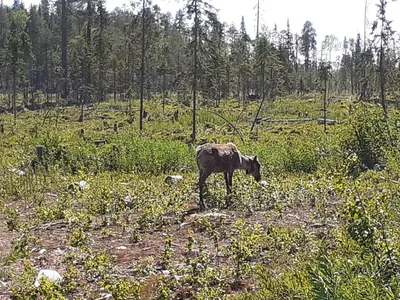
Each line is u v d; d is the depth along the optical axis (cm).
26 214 1135
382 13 3875
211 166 1146
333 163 1681
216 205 1154
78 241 838
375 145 1677
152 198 1154
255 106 5747
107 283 650
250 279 685
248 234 825
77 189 1214
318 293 452
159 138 3167
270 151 1975
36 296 623
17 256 789
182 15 3141
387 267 477
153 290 659
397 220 552
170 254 755
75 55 6375
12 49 5447
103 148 1989
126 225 984
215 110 5156
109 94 7306
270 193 1179
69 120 4988
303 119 4728
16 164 1792
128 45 5644
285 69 6506
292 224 948
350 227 526
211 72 3616
